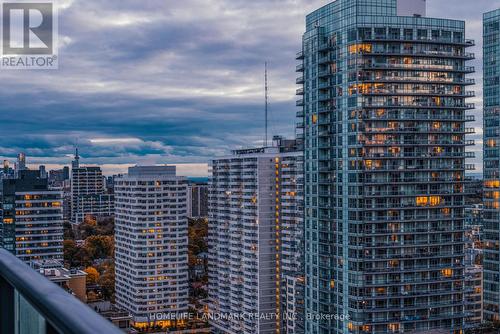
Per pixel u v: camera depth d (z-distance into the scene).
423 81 193.62
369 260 185.12
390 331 184.62
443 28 195.25
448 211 194.12
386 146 188.88
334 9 197.00
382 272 185.88
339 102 193.12
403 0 192.38
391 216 188.00
